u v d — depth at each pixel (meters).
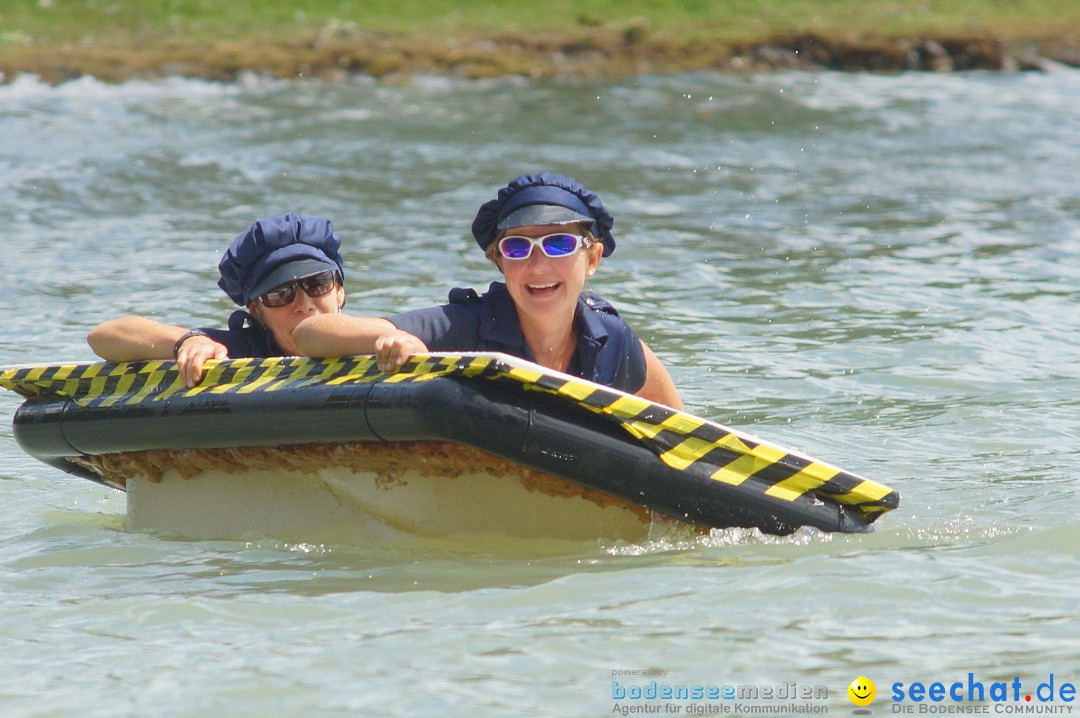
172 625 15.38
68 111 60.66
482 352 17.84
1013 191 47.47
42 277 35.41
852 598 15.52
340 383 17.34
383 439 17.19
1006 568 16.44
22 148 52.31
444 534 18.22
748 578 16.25
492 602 15.79
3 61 68.62
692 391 26.83
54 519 20.59
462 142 55.47
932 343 30.09
